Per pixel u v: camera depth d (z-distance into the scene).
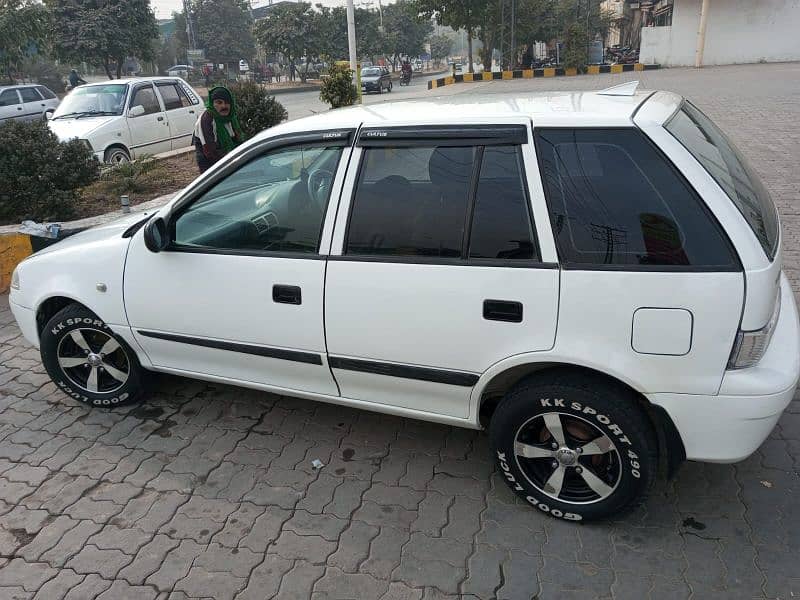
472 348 2.64
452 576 2.54
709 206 2.32
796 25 23.44
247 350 3.17
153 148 10.90
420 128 2.72
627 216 2.41
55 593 2.54
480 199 2.60
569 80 22.52
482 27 27.56
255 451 3.38
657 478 3.00
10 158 6.77
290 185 3.00
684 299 2.30
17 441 3.55
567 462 2.67
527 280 2.49
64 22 28.55
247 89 9.63
